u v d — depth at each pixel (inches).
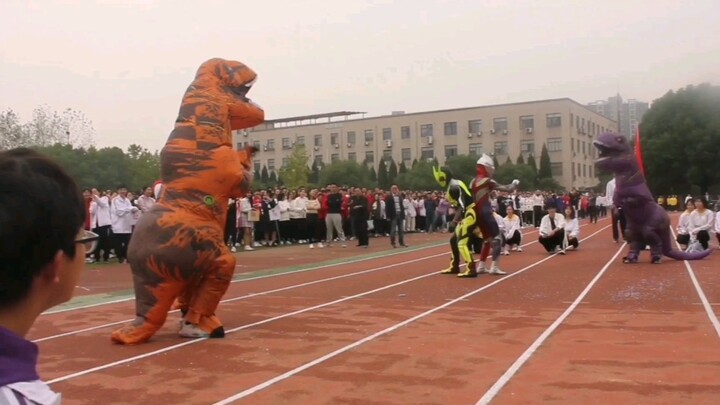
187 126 314.3
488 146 3024.1
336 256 773.3
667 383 223.1
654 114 2443.4
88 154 1817.2
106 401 214.1
